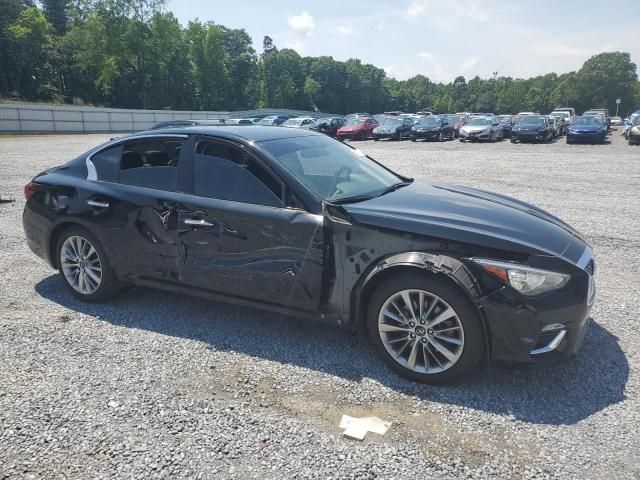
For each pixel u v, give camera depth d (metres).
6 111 39.34
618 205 8.75
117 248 4.25
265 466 2.47
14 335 3.91
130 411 2.93
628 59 116.25
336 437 2.69
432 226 3.16
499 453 2.54
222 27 112.00
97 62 69.94
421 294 3.11
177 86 83.12
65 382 3.24
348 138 30.70
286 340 3.81
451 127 30.47
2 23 72.38
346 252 3.33
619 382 3.18
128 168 4.30
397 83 156.88
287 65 102.50
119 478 2.40
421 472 2.42
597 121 25.42
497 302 2.91
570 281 2.97
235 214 3.66
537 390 3.11
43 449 2.61
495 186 10.86
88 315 4.30
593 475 2.38
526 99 133.75
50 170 4.83
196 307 4.45
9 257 5.96
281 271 3.54
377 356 3.56
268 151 3.78
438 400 3.02
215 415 2.88
